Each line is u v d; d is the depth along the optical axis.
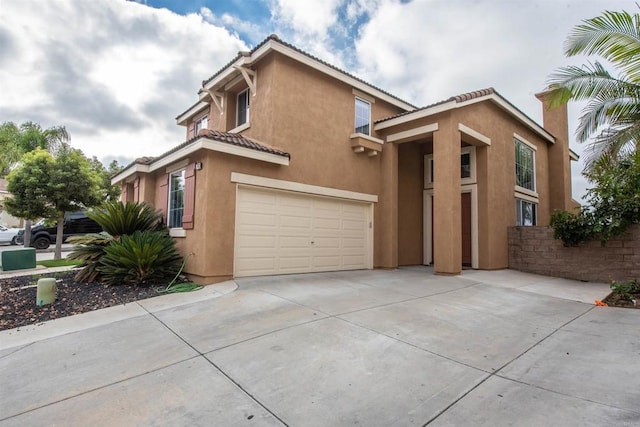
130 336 4.60
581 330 4.93
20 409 2.87
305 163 9.52
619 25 7.34
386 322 5.11
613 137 8.71
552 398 2.99
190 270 7.96
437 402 2.93
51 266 11.55
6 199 13.22
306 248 9.55
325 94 10.22
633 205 8.20
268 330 4.71
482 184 10.86
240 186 8.27
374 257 11.24
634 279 8.04
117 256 7.43
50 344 4.36
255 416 2.73
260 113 9.45
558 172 15.25
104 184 24.05
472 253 10.95
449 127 9.77
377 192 11.52
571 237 9.23
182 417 2.71
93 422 2.66
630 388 3.14
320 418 2.69
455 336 4.59
